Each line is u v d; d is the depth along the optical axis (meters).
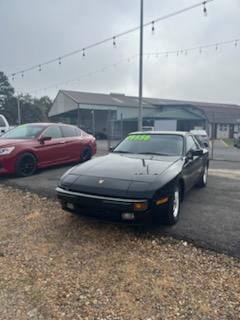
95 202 3.82
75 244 3.81
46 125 8.75
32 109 64.38
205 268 3.23
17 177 7.68
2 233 4.20
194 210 5.10
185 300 2.69
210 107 51.50
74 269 3.23
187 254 3.53
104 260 3.41
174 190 4.19
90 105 38.84
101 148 18.97
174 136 5.69
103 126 43.00
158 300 2.69
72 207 4.10
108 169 4.31
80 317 2.48
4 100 64.12
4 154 7.29
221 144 30.70
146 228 4.24
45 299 2.73
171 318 2.46
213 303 2.65
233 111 51.44
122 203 3.69
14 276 3.11
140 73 13.78
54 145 8.56
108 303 2.65
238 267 3.23
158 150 5.33
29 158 7.83
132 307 2.60
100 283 2.96
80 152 9.65
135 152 5.36
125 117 42.03
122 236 4.02
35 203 5.53
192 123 39.53
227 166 10.88
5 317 2.49
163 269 3.21
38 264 3.34
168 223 4.16
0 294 2.81
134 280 3.01
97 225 4.38
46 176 7.83
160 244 3.79
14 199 5.82
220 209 5.16
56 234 4.12
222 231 4.15
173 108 44.88
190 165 5.30
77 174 4.30
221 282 2.97
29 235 4.12
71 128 9.67
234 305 2.62
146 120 40.84
